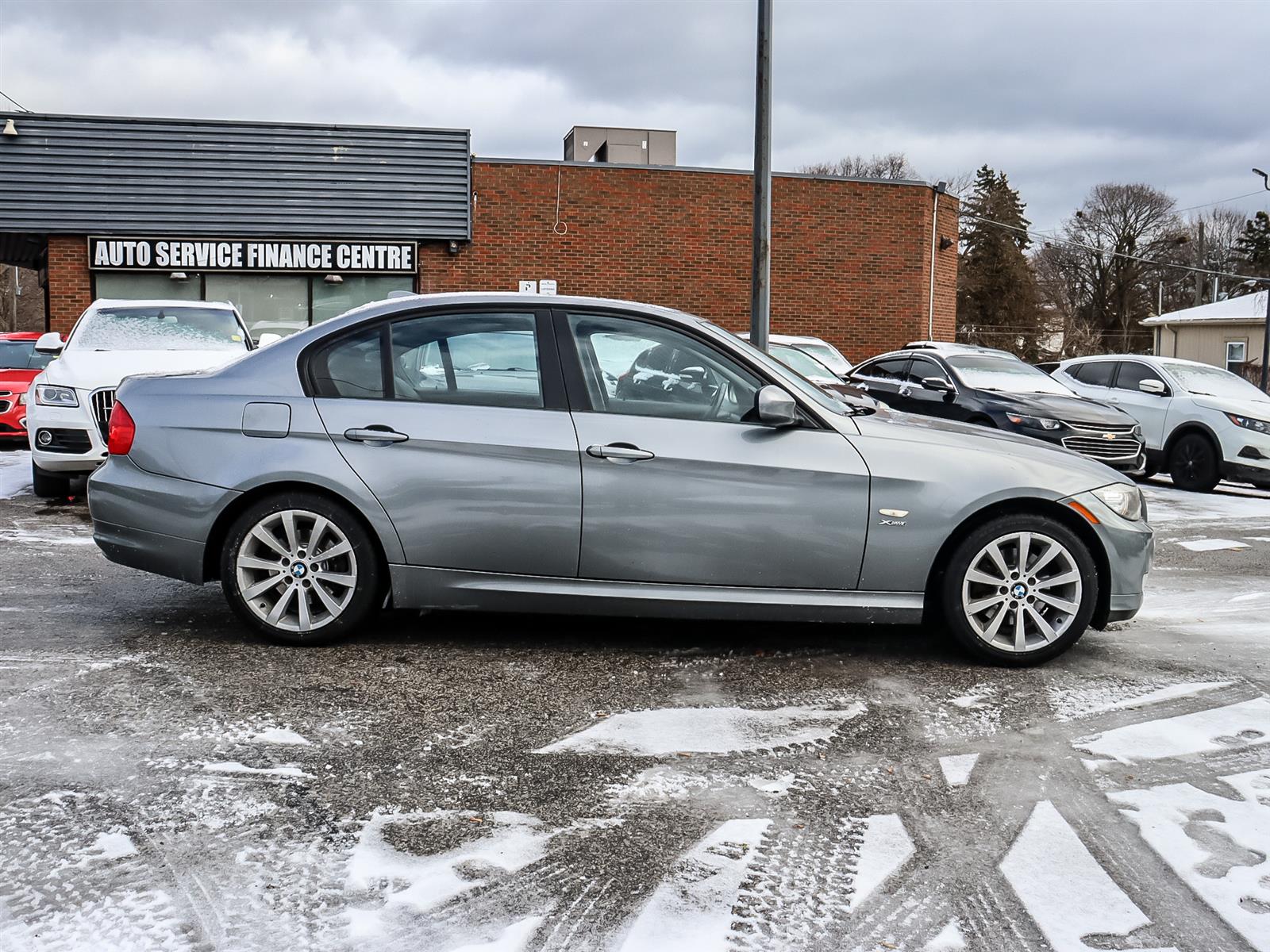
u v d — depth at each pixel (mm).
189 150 19016
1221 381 14195
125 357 9586
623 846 2914
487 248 20109
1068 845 2973
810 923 2531
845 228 21406
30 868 2719
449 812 3113
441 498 4645
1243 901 2670
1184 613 6078
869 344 21703
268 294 19578
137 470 4785
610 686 4355
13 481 10781
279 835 2939
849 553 4664
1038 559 4766
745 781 3398
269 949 2373
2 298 62000
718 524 4633
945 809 3205
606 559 4656
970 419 12148
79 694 4078
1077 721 4039
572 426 4656
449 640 4988
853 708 4141
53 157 18609
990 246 67375
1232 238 66438
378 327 4848
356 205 19578
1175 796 3334
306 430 4691
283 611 4766
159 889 2631
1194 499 12320
